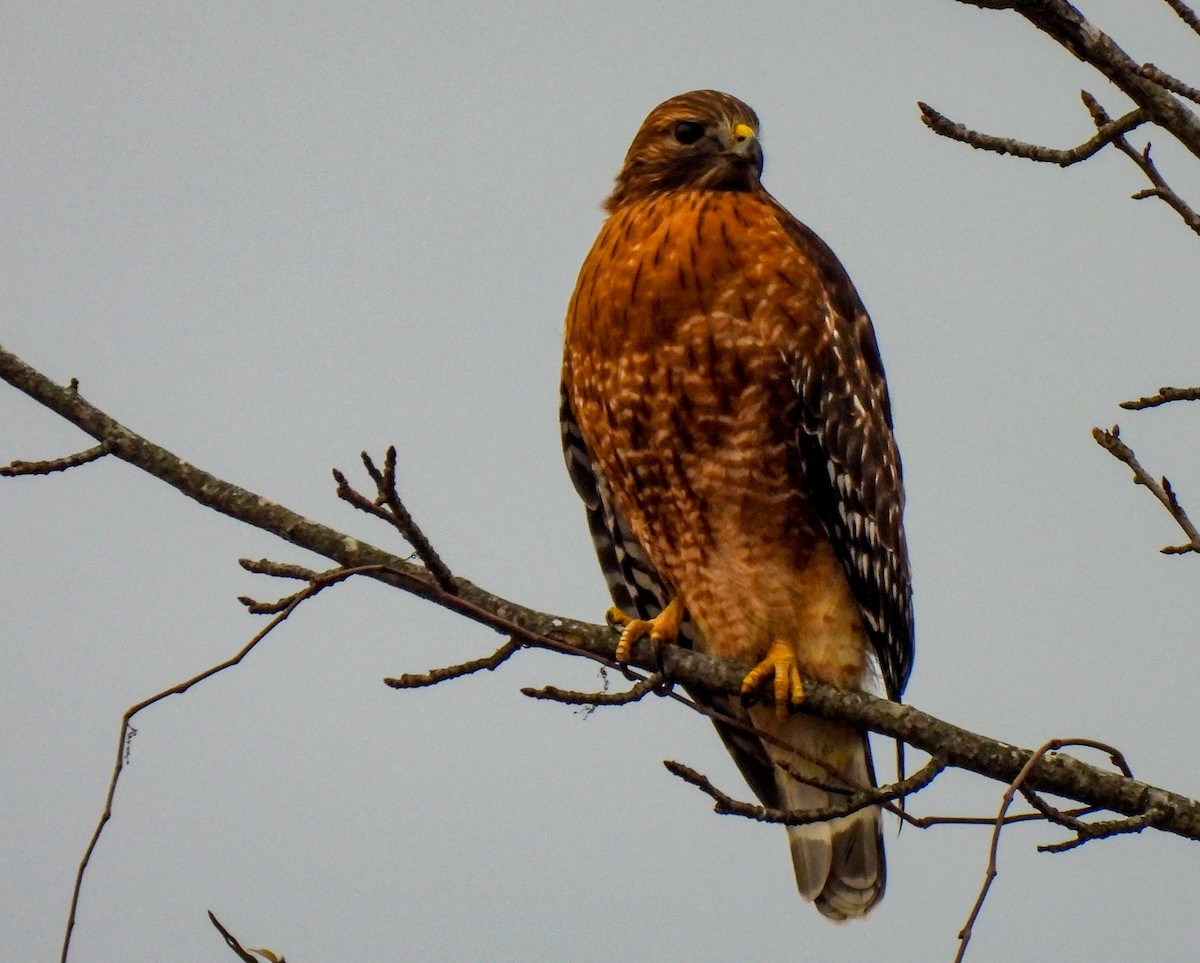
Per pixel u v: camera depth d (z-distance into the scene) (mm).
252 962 7547
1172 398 8008
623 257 11102
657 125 11914
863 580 11039
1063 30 6969
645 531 11516
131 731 7703
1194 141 7102
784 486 11000
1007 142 7570
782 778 11328
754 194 11609
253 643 7926
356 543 9188
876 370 11562
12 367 9023
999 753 8906
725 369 10805
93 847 7531
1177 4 6930
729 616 11172
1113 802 8594
